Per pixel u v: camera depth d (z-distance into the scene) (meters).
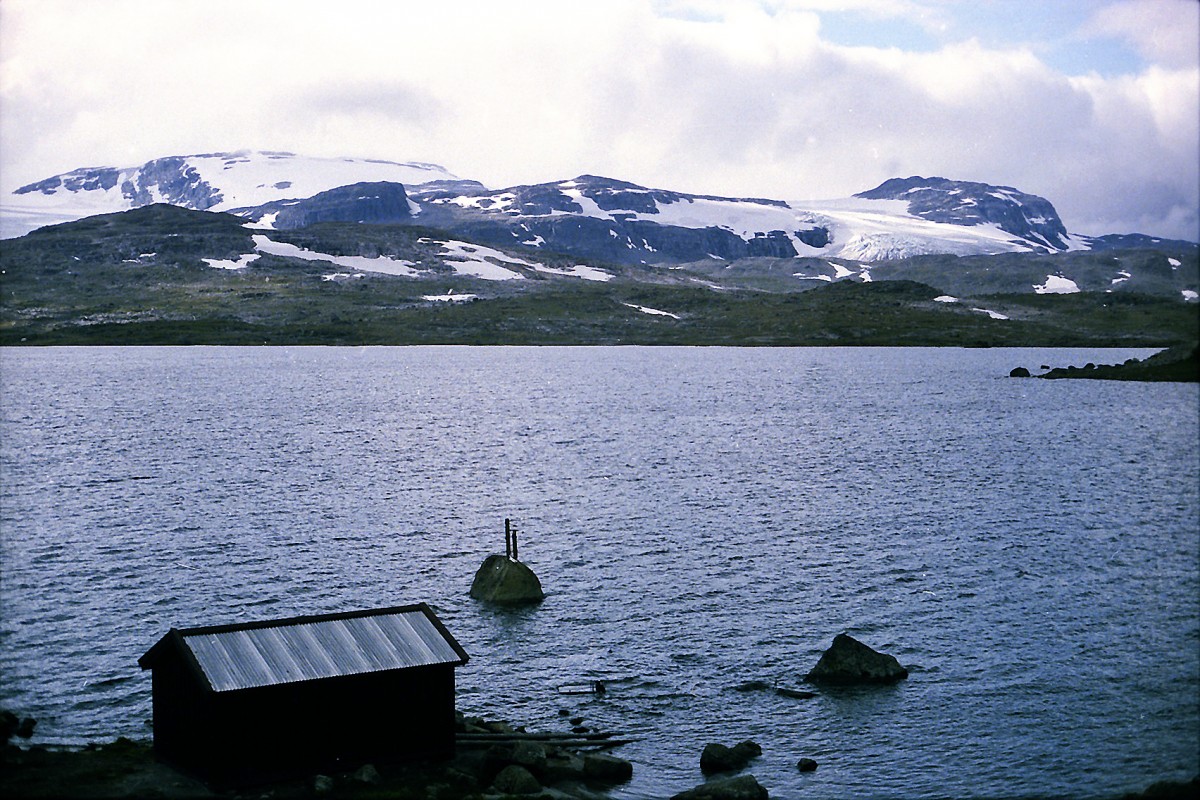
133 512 104.56
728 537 94.94
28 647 63.94
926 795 46.97
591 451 152.25
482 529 97.75
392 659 43.50
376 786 40.91
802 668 62.28
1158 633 68.94
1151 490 122.56
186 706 42.06
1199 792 45.78
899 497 116.19
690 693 58.44
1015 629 69.56
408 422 190.25
